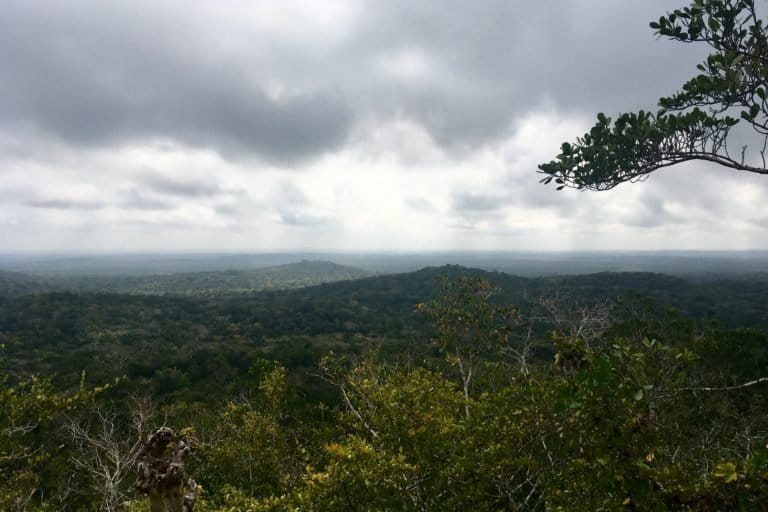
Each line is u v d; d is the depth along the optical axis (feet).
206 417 53.78
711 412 33.55
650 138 17.15
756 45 15.52
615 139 17.79
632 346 13.07
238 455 35.81
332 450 16.53
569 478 15.98
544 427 16.01
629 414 11.81
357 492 16.21
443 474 16.90
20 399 21.85
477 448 17.81
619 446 11.76
